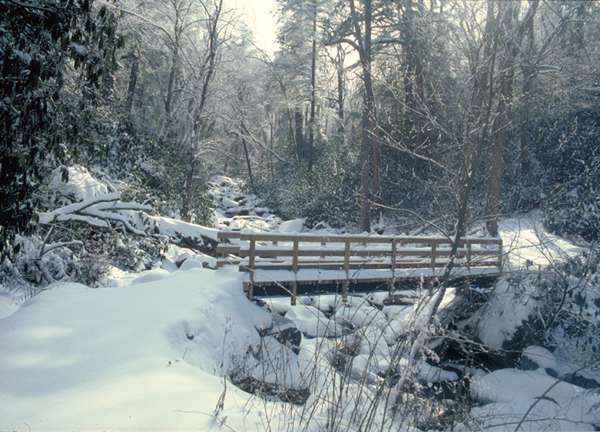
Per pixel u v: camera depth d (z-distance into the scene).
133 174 17.91
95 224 11.58
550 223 18.97
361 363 7.54
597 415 8.02
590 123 22.55
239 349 7.00
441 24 11.47
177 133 26.72
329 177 27.48
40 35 6.35
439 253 12.48
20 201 7.09
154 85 29.06
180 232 15.24
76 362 5.21
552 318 11.75
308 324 10.53
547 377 9.53
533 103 14.44
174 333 6.21
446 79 12.15
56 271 10.13
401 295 11.46
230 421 4.18
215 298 7.91
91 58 6.99
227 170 49.09
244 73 35.03
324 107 36.81
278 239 9.90
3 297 8.38
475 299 12.97
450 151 12.56
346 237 10.78
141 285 8.29
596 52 13.52
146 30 23.34
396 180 22.98
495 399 8.52
